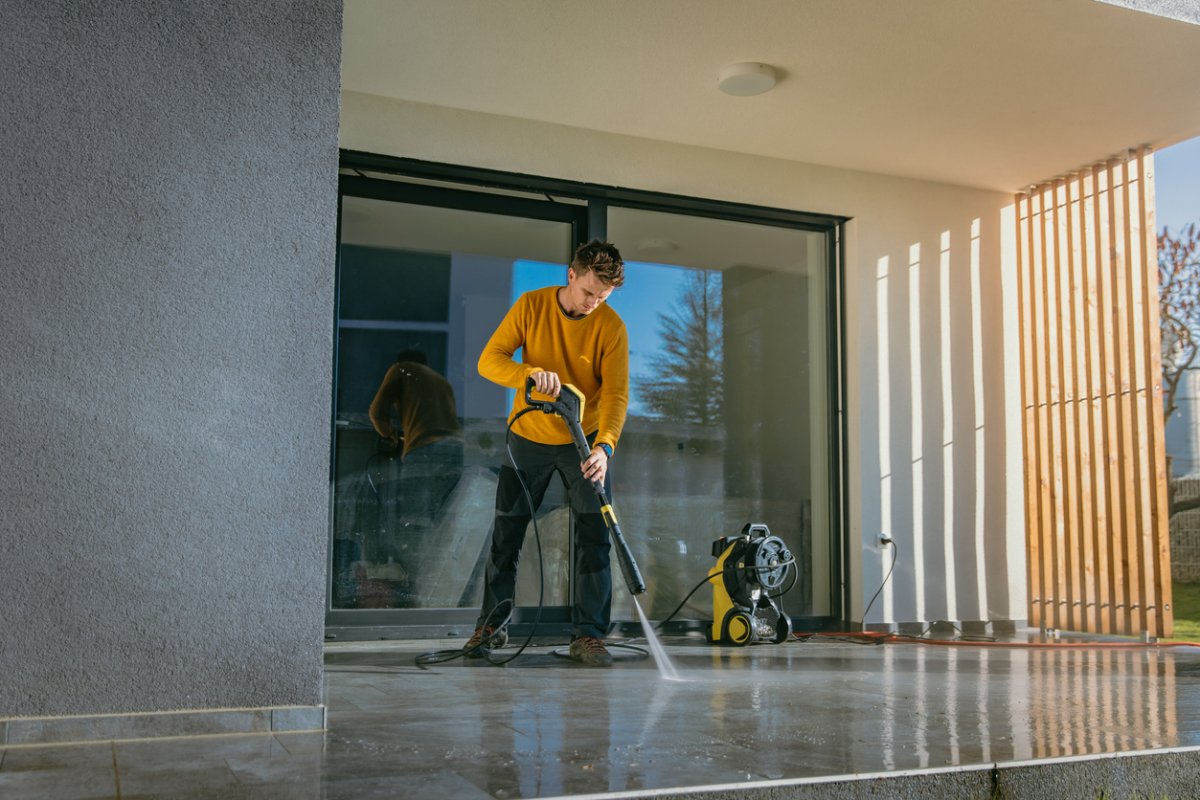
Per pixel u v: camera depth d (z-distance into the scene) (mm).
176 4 2326
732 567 4535
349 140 4500
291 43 2416
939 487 5457
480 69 4289
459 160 4672
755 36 3994
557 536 4848
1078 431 5426
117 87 2266
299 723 2291
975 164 5355
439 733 2266
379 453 4613
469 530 4727
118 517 2197
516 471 3805
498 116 4758
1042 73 4301
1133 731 2385
